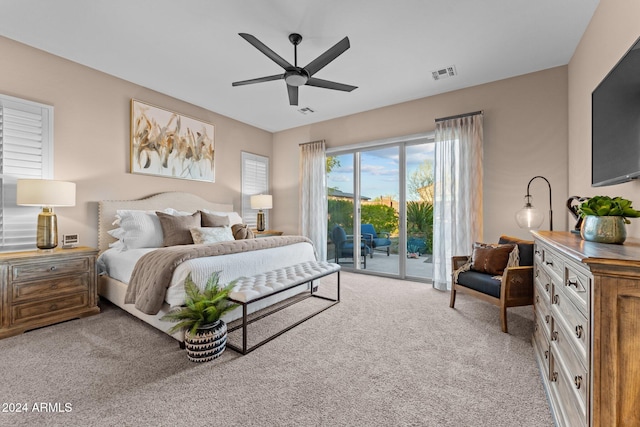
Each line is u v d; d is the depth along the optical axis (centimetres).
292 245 332
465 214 359
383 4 221
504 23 243
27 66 276
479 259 290
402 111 422
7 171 264
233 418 138
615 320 90
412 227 432
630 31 169
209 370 181
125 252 294
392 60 303
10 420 136
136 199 361
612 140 162
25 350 204
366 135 459
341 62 307
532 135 328
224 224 383
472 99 365
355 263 482
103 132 330
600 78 216
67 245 278
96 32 256
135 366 184
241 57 298
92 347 209
